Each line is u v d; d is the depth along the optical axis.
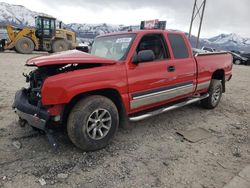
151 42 4.44
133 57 4.00
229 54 6.67
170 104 5.04
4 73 9.83
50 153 3.57
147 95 4.21
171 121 5.18
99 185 2.91
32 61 3.50
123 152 3.72
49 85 3.18
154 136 4.37
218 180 3.09
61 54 3.75
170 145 4.04
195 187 2.93
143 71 4.09
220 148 4.00
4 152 3.54
